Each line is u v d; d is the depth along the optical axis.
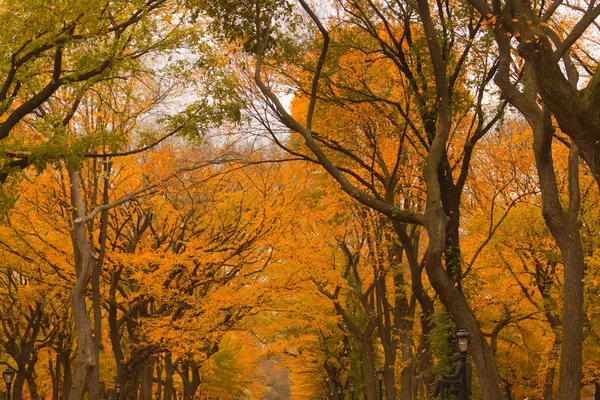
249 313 19.42
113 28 13.08
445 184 15.62
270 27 14.44
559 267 21.53
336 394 40.94
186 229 20.77
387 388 22.00
